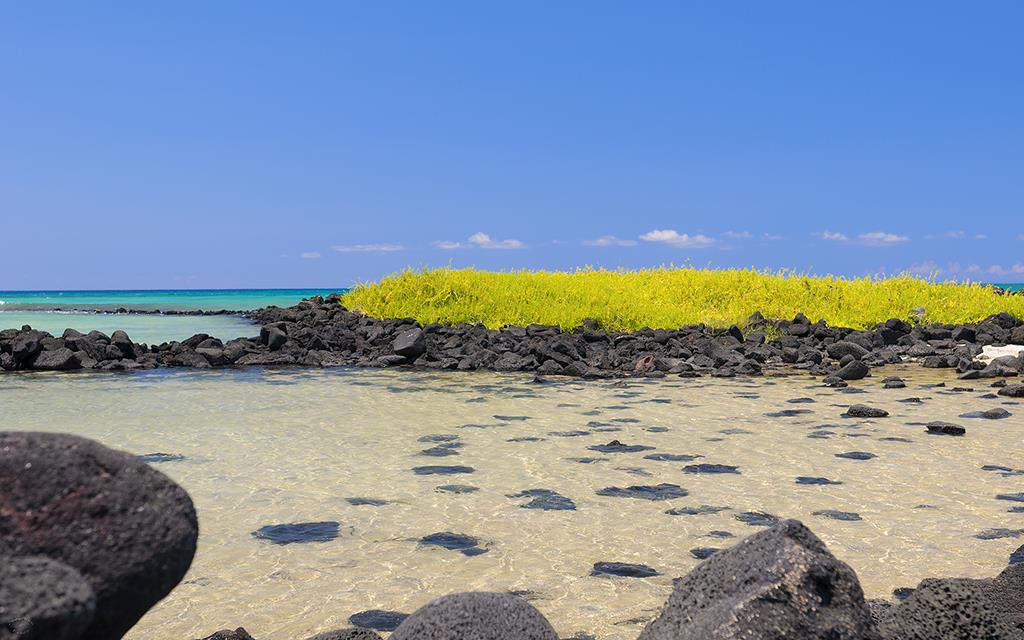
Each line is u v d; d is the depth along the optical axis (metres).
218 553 5.22
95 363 16.38
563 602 4.45
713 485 6.86
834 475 7.19
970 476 7.12
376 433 9.23
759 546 3.10
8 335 17.50
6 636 1.95
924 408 11.07
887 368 16.72
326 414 10.59
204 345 18.73
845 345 18.03
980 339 20.03
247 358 17.45
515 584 4.70
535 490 6.72
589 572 4.89
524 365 16.36
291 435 9.08
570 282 26.34
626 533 5.62
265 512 6.11
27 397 12.12
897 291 25.14
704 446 8.48
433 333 20.75
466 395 12.49
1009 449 8.26
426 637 3.10
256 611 4.34
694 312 23.56
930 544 5.30
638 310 22.58
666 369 16.25
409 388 13.38
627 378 15.01
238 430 9.38
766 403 11.62
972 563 4.95
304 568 4.96
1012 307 24.48
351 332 21.53
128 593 2.49
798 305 23.72
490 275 26.58
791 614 2.81
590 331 20.02
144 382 14.14
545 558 5.13
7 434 2.55
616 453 8.15
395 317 23.73
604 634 4.05
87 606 2.14
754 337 19.61
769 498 6.45
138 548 2.52
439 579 4.79
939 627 3.50
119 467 2.65
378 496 6.54
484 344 19.02
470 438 8.94
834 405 11.37
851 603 2.91
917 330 20.70
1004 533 5.52
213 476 7.18
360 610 4.35
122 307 45.06
